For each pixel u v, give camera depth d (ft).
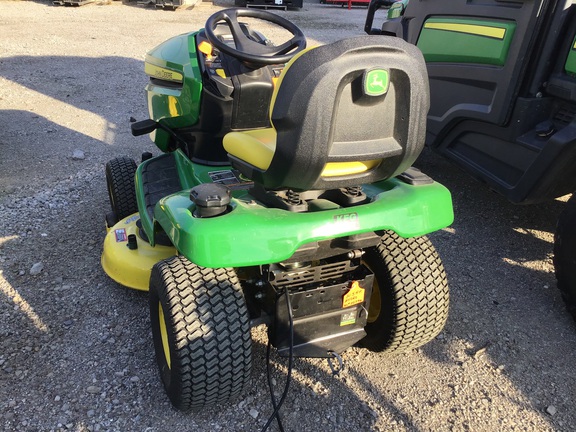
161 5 43.83
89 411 7.41
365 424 7.43
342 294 7.33
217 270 6.83
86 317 9.29
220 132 9.27
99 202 13.53
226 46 8.04
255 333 9.00
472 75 11.88
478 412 7.71
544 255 11.94
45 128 18.61
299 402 7.73
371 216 6.57
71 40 31.55
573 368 8.64
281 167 5.90
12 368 8.10
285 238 6.16
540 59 10.30
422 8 13.66
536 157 10.13
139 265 9.35
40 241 11.64
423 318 7.77
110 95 22.53
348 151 5.82
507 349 9.00
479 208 13.92
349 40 5.46
